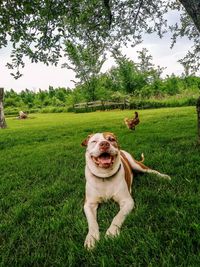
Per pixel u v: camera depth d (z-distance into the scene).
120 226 3.29
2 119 21.59
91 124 18.16
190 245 2.65
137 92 46.44
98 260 2.71
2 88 21.72
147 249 2.68
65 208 4.07
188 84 52.28
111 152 3.65
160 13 12.04
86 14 11.16
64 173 6.18
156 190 4.36
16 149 10.70
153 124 14.48
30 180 6.04
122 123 17.14
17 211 4.19
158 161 6.19
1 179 6.29
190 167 5.41
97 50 13.12
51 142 11.82
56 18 9.32
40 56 9.97
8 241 3.40
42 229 3.53
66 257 2.87
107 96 49.22
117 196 3.82
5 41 9.52
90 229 3.25
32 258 2.92
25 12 8.54
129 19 11.88
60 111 45.34
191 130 10.94
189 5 6.07
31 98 84.00
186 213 3.34
